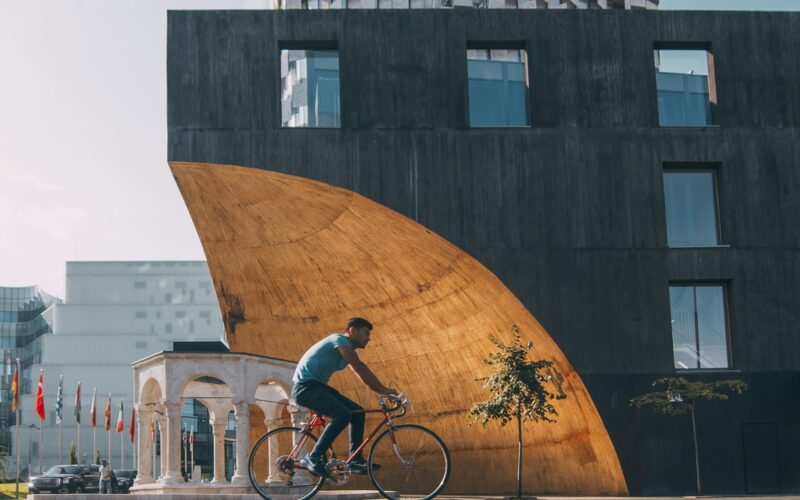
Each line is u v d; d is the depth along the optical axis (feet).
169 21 100.07
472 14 103.24
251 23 100.73
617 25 104.78
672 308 102.42
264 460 111.34
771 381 100.78
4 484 278.87
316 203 103.14
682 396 97.96
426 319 115.65
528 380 97.35
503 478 120.47
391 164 99.60
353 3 166.71
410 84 101.24
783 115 105.70
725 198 103.50
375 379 34.83
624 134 102.89
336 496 81.46
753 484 99.25
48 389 463.83
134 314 490.08
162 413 98.32
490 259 99.19
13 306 560.20
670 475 98.73
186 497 77.10
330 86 104.42
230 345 134.62
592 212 101.19
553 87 103.09
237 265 118.93
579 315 99.60
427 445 35.50
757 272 102.42
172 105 98.53
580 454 107.65
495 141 101.14
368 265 112.27
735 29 106.52
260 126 98.78
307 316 126.62
